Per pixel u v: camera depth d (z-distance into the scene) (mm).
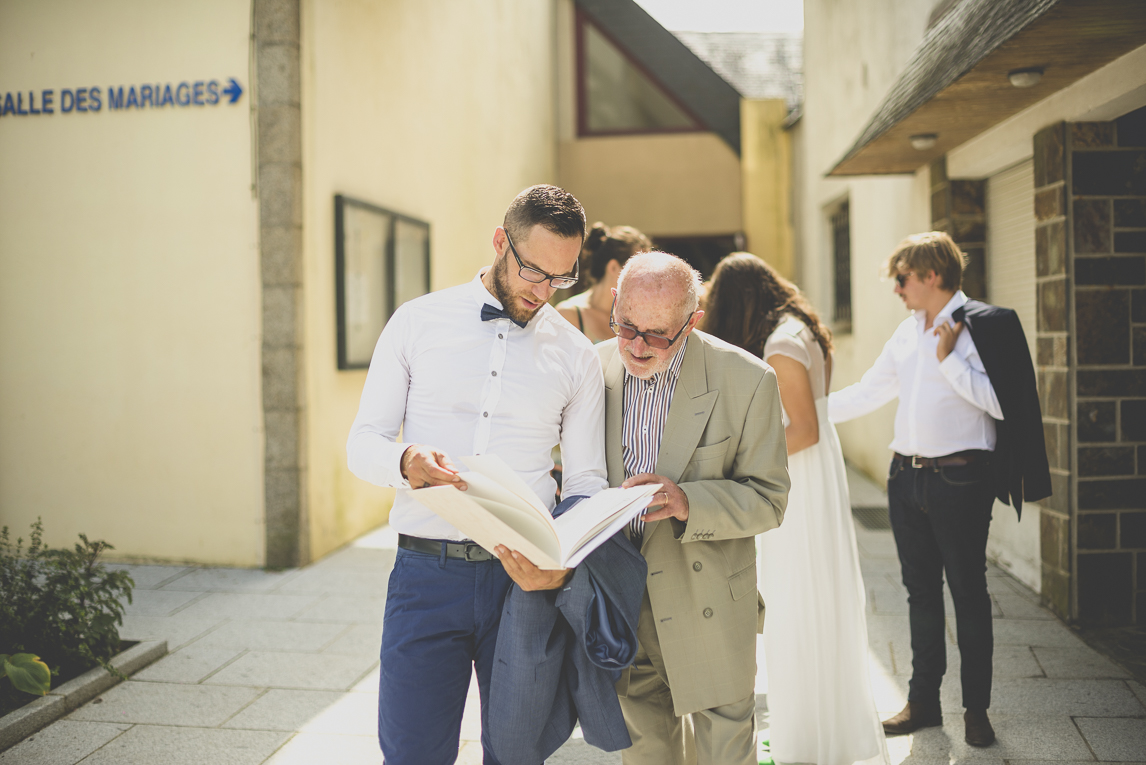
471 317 1874
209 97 4938
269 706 3158
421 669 1805
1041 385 4133
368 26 5840
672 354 1840
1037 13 2977
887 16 6453
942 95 3986
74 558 3385
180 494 5062
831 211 9008
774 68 12711
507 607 1769
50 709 2998
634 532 1975
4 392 5223
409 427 1884
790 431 2484
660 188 12039
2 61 5148
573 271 1804
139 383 5086
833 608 2535
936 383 2896
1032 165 4676
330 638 3850
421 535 1848
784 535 2539
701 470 1938
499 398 1839
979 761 2723
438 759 1819
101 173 5094
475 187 8219
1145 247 3875
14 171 5180
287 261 4887
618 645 1713
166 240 5031
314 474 5129
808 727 2521
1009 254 5027
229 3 4898
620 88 12234
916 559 2982
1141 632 3799
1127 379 3891
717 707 1973
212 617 4133
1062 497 3973
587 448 1948
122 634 3891
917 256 2934
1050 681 3316
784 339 2504
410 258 6539
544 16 11203
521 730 1753
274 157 4875
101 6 5035
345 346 5391
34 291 5180
